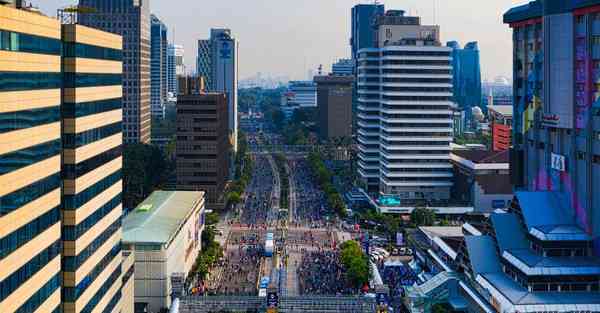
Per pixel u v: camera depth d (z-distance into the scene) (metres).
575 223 181.25
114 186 142.50
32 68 98.44
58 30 109.31
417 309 183.75
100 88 130.62
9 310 90.88
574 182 182.50
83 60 119.31
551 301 157.62
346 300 181.88
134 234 190.38
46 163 104.31
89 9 127.00
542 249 174.12
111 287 141.38
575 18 183.25
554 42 193.75
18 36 93.38
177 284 184.75
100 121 130.88
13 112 91.81
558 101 191.75
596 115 173.25
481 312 169.50
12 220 91.62
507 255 177.38
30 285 98.38
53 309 108.94
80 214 118.69
